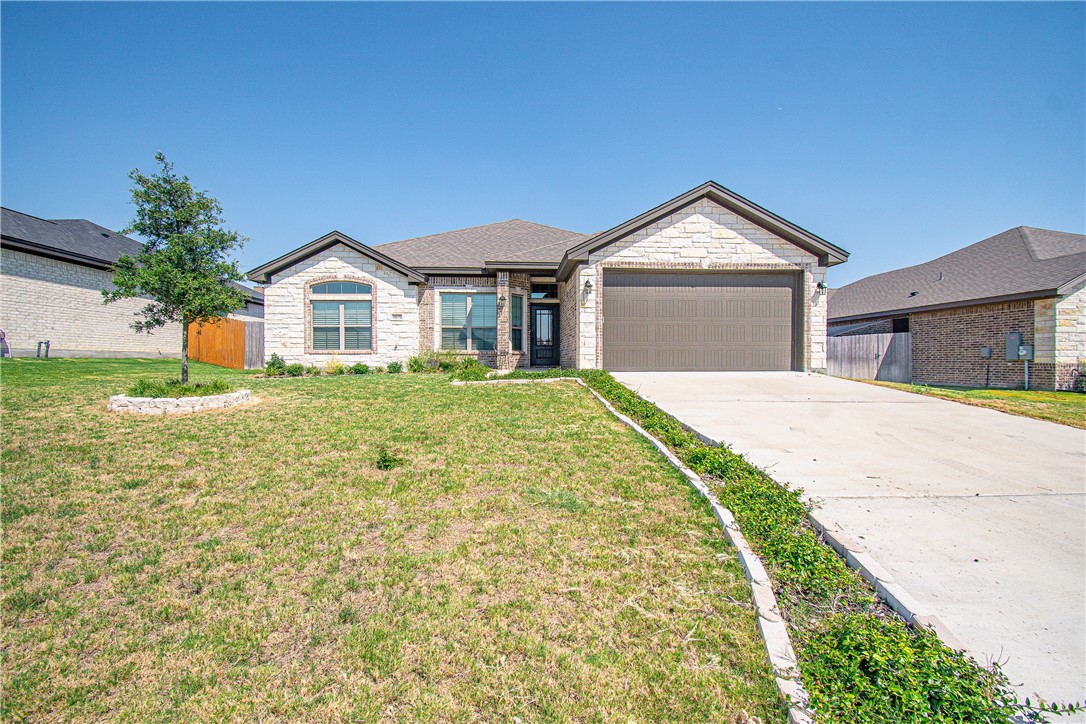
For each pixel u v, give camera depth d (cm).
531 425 688
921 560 342
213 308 920
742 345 1318
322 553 353
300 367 1423
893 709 211
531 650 259
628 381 1108
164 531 386
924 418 769
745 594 305
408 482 477
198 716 222
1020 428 712
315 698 231
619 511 415
